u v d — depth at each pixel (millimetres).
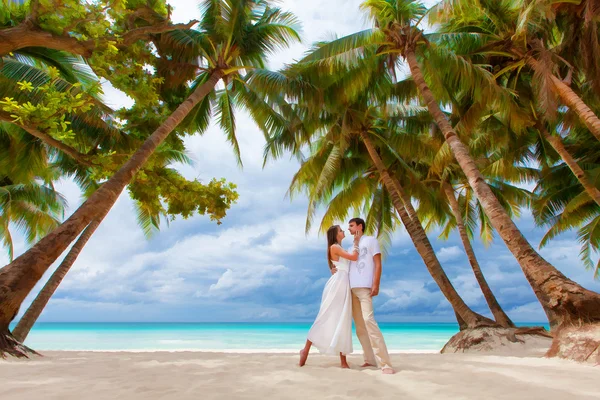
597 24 12727
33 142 14805
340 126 17531
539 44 12711
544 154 17719
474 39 13789
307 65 13867
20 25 8555
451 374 4492
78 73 13398
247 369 4961
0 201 19391
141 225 19109
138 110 12969
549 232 19531
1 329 6312
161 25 10531
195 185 13328
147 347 30703
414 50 12742
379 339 4852
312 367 5254
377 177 19172
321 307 5422
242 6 13750
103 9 8844
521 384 3807
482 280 16031
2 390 3361
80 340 41000
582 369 5137
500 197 21172
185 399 3100
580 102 11367
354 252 5395
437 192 20688
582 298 7059
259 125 15906
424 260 14930
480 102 13180
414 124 18438
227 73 13594
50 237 7363
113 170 9883
